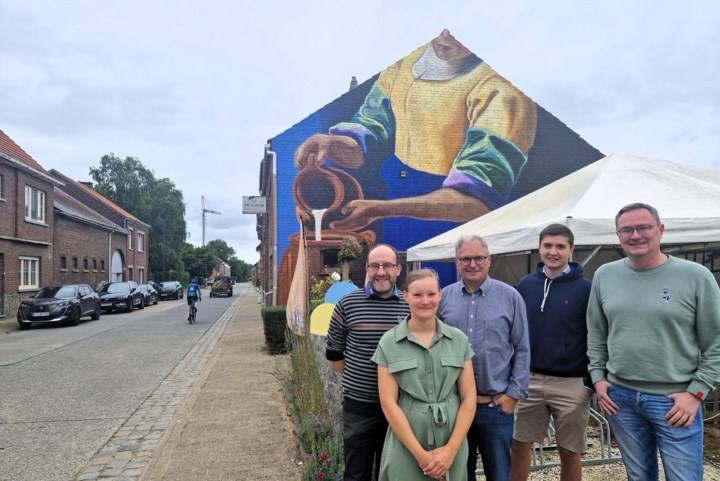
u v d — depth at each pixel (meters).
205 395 6.32
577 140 17.89
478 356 2.76
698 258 8.14
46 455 4.34
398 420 2.33
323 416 4.40
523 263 9.82
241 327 14.80
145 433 4.91
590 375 2.83
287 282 16.09
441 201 17.05
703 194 5.45
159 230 53.94
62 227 24.48
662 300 2.47
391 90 17.14
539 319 3.06
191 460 4.16
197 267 65.50
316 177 16.48
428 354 2.42
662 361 2.46
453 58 17.59
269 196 21.00
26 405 5.97
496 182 17.38
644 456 2.60
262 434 4.79
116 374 7.80
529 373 2.94
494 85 17.67
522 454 3.17
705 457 3.94
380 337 2.75
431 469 2.26
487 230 6.87
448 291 3.01
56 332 14.04
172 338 12.29
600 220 4.82
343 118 16.80
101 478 3.85
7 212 18.80
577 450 3.03
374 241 16.59
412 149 17.06
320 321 5.23
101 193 51.34
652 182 5.70
